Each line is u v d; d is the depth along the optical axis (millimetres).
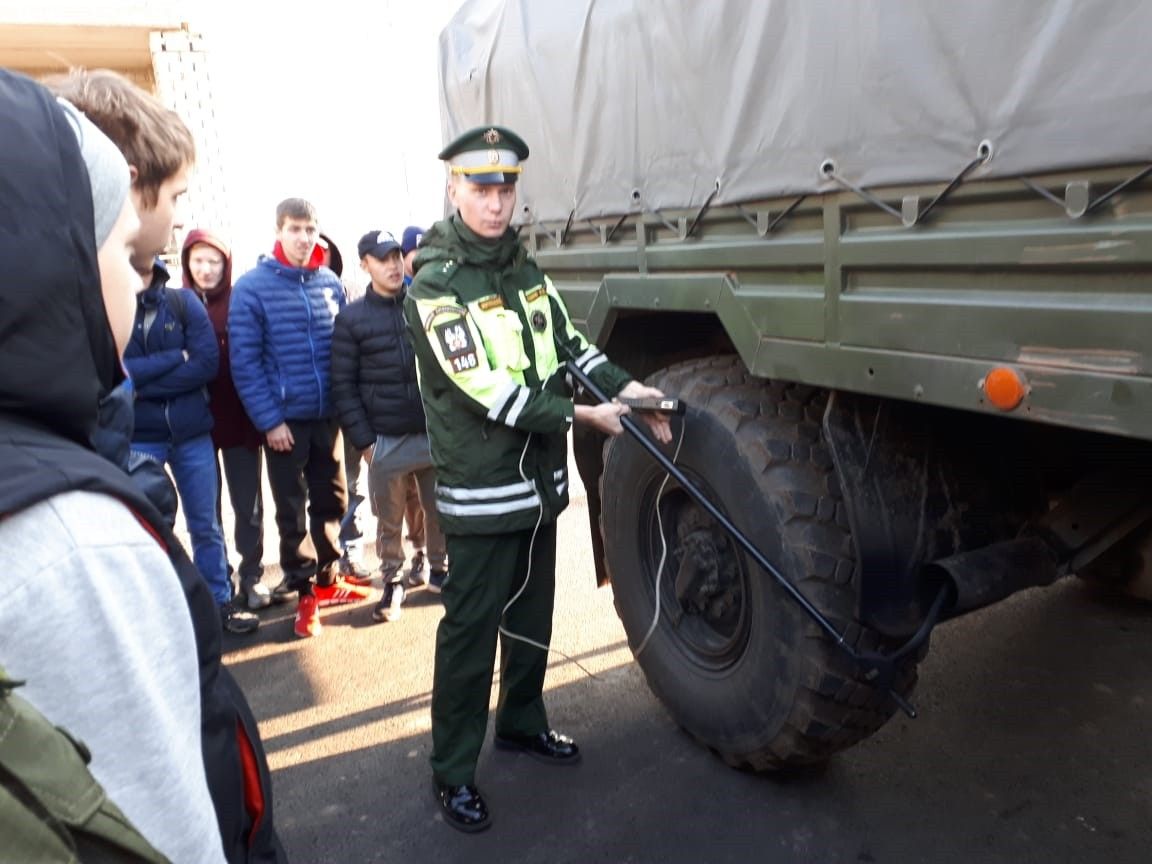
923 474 2082
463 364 2180
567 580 4180
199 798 728
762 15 1938
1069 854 2270
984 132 1491
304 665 3561
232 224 8180
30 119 696
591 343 2771
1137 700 2928
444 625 2459
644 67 2391
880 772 2631
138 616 675
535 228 3162
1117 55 1288
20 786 564
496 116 3334
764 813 2479
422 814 2600
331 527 3990
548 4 2900
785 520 2121
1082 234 1373
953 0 1516
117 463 947
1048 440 2115
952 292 1619
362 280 8852
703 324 2889
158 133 1260
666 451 2490
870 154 1716
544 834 2463
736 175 2080
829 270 1862
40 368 676
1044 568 2039
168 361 3514
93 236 723
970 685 3078
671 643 2699
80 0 7066
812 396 2279
